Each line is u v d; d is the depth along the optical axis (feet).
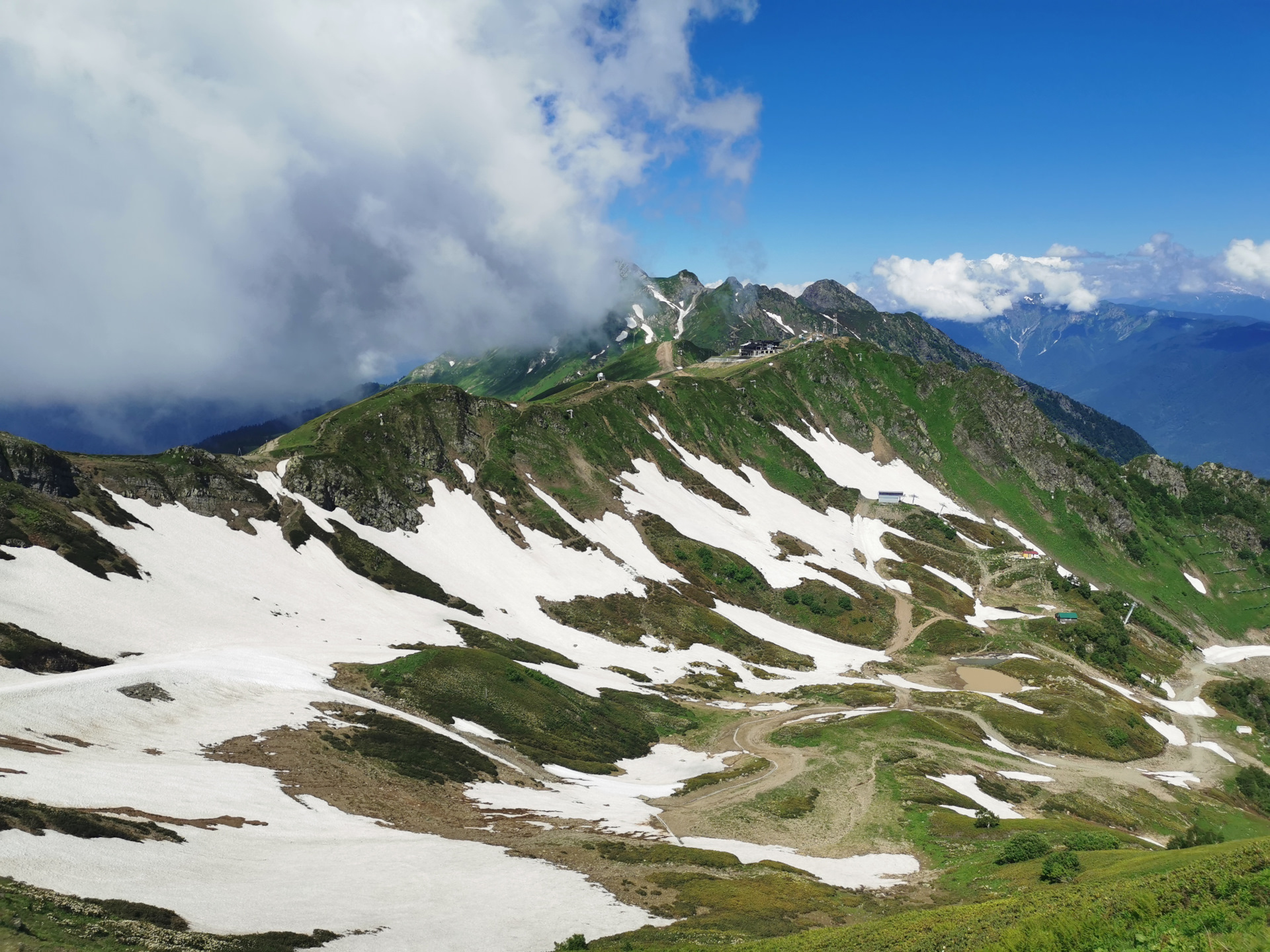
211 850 168.25
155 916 128.36
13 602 301.43
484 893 174.81
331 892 161.58
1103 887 112.27
